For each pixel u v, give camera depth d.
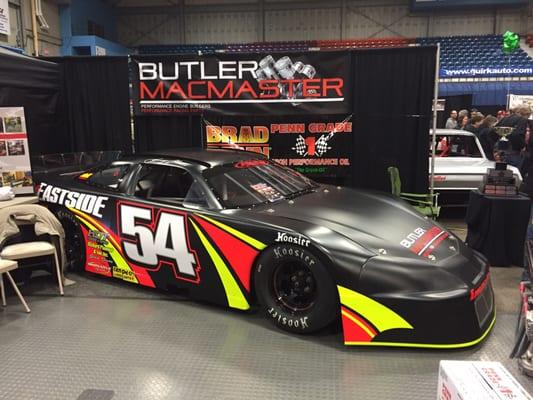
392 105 5.59
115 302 3.75
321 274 2.87
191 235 3.43
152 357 2.88
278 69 5.62
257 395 2.47
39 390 2.55
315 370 2.69
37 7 12.88
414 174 5.71
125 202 3.83
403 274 2.75
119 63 5.94
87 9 16.02
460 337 2.76
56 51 14.55
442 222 6.25
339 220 3.19
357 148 5.75
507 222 4.41
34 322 3.42
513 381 1.82
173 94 5.82
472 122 8.38
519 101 12.30
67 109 6.13
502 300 3.68
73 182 4.40
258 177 3.82
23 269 4.18
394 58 5.48
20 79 5.28
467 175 5.90
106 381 2.62
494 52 17.59
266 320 3.35
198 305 3.65
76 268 4.36
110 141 6.14
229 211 3.32
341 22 17.94
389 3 17.70
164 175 3.78
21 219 3.88
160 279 3.69
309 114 5.68
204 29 18.39
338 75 5.56
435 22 17.80
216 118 5.82
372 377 2.61
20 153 4.43
